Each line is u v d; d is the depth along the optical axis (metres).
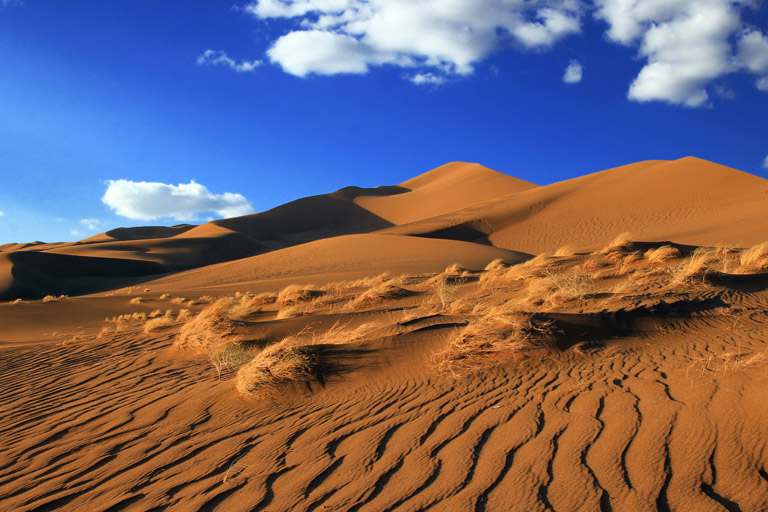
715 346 6.20
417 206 132.88
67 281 70.31
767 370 4.47
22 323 22.11
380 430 4.41
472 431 4.11
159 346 10.76
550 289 11.03
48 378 8.71
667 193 66.31
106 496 3.80
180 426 5.29
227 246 106.81
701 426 3.55
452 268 25.38
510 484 3.16
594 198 72.31
